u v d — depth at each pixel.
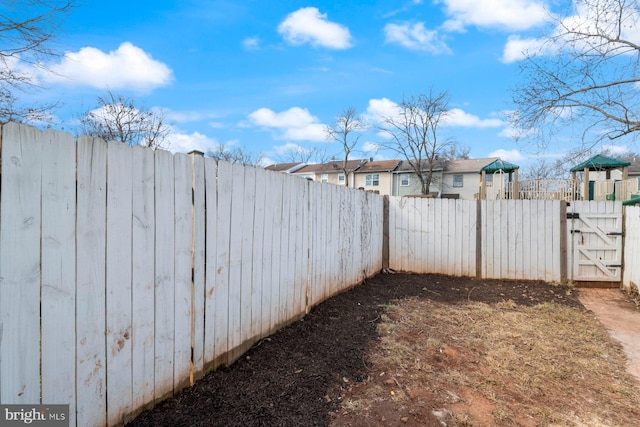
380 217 7.32
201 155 2.47
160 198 2.12
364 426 2.24
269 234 3.33
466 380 2.98
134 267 1.96
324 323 3.96
